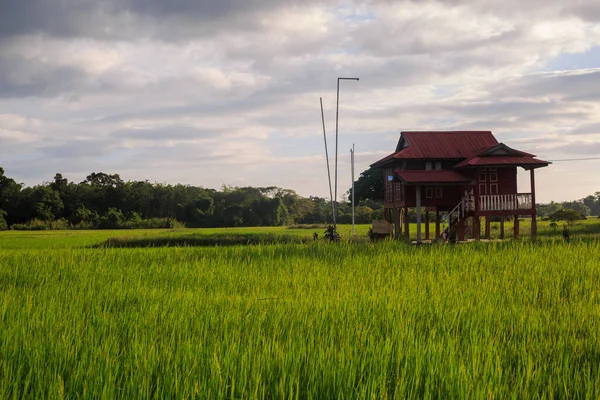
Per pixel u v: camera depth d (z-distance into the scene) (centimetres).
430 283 1227
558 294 1088
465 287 1176
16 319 808
